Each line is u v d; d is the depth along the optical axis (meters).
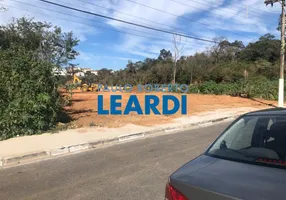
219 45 66.44
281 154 2.79
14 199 4.55
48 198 4.56
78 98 25.56
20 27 19.39
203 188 2.32
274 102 22.86
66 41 12.71
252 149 3.00
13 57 9.69
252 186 2.28
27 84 9.32
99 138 8.97
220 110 17.22
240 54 70.69
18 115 8.91
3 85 9.03
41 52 14.08
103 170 5.98
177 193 2.49
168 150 7.69
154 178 5.37
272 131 3.12
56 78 10.41
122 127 11.02
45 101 9.50
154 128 10.91
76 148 8.04
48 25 20.16
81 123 11.57
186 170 2.76
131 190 4.80
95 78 73.62
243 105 20.41
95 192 4.76
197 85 33.59
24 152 7.26
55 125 10.56
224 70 50.34
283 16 19.53
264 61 56.69
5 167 6.43
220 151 3.13
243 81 29.78
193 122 12.51
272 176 2.43
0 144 8.09
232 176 2.48
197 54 63.38
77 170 6.04
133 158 6.92
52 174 5.81
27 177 5.66
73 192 4.79
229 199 2.15
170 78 61.22
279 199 2.07
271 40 70.06
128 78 68.88
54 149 7.57
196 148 7.83
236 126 3.55
